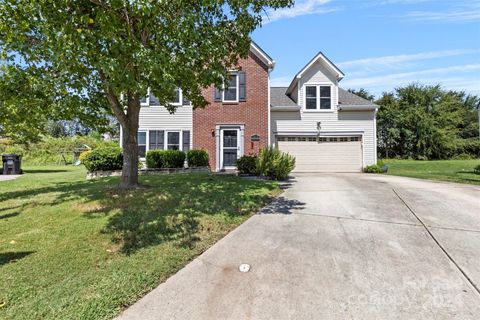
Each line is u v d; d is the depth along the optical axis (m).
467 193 7.75
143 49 4.83
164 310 2.75
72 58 4.88
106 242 4.34
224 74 6.56
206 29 6.16
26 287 3.09
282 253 3.94
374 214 5.73
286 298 2.91
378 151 30.83
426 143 29.44
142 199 6.73
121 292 3.00
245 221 5.43
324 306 2.76
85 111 8.24
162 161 13.53
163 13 5.29
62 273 3.41
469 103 34.47
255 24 7.27
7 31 5.37
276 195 7.79
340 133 16.14
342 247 4.11
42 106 6.91
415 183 9.84
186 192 7.53
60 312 2.67
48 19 4.90
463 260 3.65
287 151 16.19
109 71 4.75
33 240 4.41
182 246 4.21
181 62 5.91
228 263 3.70
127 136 8.16
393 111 29.97
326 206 6.46
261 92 15.14
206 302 2.87
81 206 6.22
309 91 16.27
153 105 15.68
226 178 10.59
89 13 5.14
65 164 25.39
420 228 4.86
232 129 15.20
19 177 12.68
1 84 6.16
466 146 30.36
